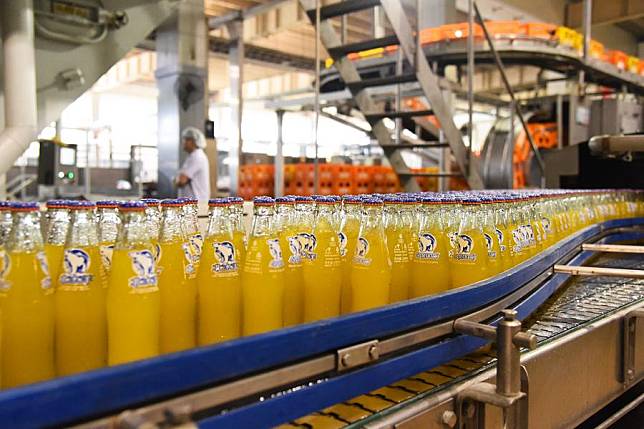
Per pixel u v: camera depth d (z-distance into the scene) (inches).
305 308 38.7
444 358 35.0
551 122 278.5
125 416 18.4
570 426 46.4
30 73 104.1
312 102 241.3
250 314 35.2
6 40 102.3
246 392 23.0
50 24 119.0
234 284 35.3
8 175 229.6
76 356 29.7
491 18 360.8
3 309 27.7
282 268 35.8
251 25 298.0
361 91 165.6
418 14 146.1
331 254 39.1
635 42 474.6
